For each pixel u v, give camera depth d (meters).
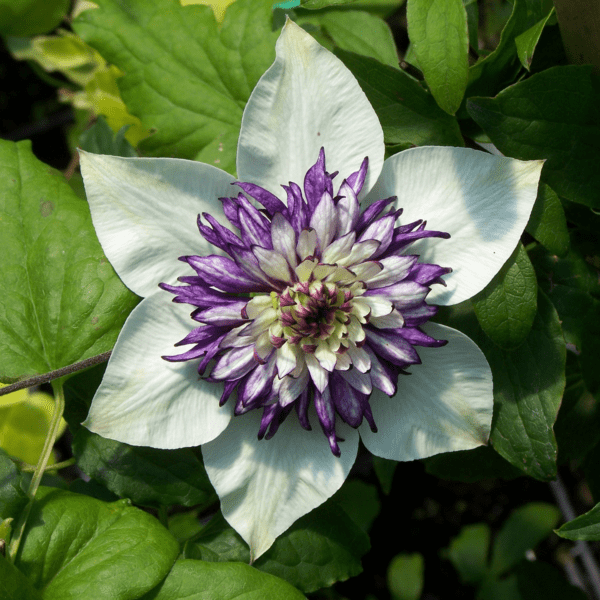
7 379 0.26
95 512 0.25
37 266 0.26
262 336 0.24
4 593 0.24
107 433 0.24
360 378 0.24
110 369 0.24
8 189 0.26
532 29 0.25
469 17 0.27
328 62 0.24
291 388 0.24
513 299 0.25
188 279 0.24
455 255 0.25
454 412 0.25
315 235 0.23
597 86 0.25
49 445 0.26
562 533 0.24
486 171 0.24
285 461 0.25
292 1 0.27
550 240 0.25
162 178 0.24
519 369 0.26
